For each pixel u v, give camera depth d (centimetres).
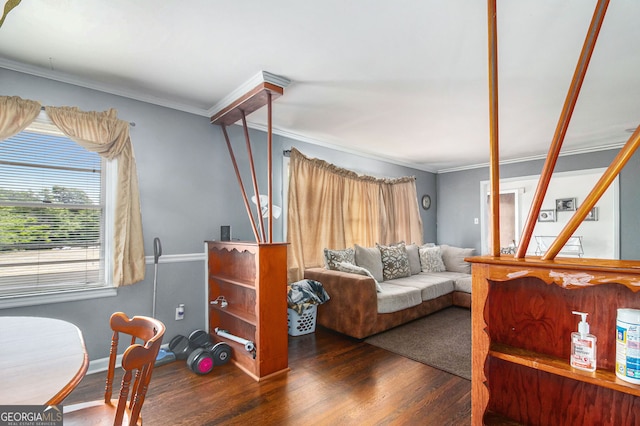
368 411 200
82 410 127
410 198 571
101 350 255
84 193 256
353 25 187
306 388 228
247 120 354
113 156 258
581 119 348
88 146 245
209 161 326
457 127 378
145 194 284
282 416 194
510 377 127
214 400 212
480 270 120
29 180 234
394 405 207
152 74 248
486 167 591
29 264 234
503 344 126
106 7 170
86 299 250
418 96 289
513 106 312
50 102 242
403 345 312
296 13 176
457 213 628
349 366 265
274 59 226
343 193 460
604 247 550
